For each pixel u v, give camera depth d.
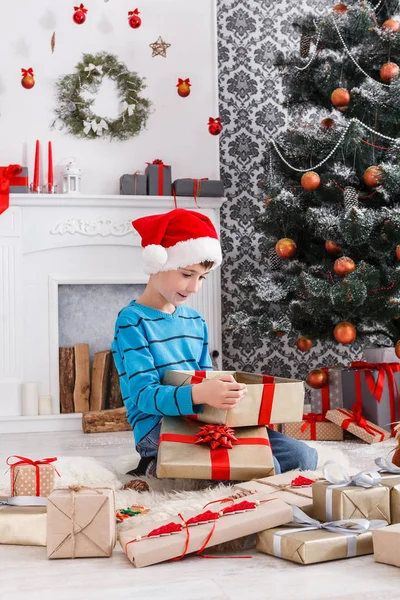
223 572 1.17
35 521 1.38
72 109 3.67
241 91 4.09
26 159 3.65
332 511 1.31
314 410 3.02
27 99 3.65
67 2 3.70
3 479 1.89
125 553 1.27
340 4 3.20
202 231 1.94
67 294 3.62
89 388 3.54
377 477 1.36
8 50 3.65
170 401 1.68
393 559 1.18
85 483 1.86
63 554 1.27
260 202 4.07
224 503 1.42
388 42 3.04
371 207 3.13
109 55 3.73
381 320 2.96
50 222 3.53
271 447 1.88
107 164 3.72
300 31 3.34
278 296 3.28
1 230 3.46
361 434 2.73
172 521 1.32
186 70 3.81
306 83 3.34
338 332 2.89
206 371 1.89
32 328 3.49
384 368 2.95
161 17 3.79
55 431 3.38
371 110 3.07
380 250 2.98
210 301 3.68
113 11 3.74
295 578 1.14
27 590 1.11
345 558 1.24
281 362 4.00
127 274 3.62
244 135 4.09
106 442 2.94
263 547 1.28
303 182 3.07
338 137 3.18
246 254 4.04
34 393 3.42
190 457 1.63
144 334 1.89
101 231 3.57
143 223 2.01
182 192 3.62
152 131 3.77
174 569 1.20
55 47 3.69
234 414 1.69
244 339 3.97
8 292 3.46
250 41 4.11
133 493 1.66
